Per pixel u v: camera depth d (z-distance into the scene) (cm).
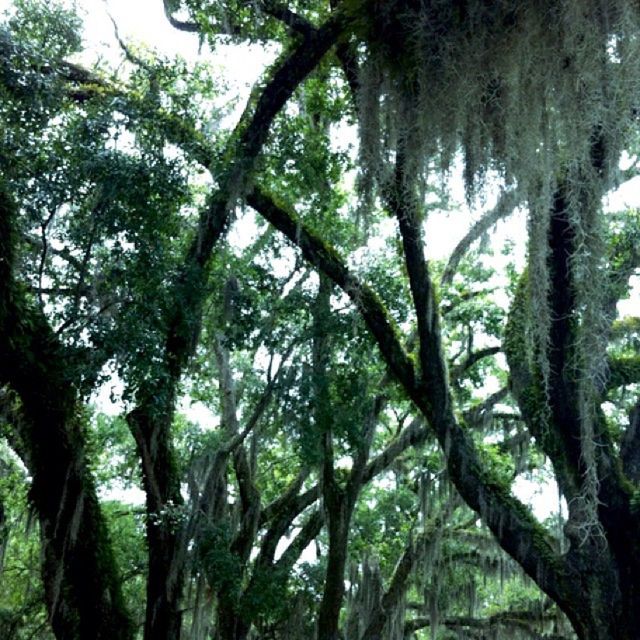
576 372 1367
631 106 1057
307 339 1730
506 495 1416
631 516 1322
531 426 1421
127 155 1376
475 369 2066
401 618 2106
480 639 2358
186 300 1419
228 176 1480
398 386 1859
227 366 2036
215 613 2095
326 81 1691
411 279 1473
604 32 984
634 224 1625
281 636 1969
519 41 1026
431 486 2145
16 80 1398
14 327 1260
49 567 1389
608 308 1474
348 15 1204
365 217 1289
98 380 1296
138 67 1800
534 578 1364
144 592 2266
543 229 1114
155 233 1397
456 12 1060
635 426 1512
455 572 2348
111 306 1422
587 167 1094
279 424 1791
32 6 1666
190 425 1953
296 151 1638
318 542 2420
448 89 1076
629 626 1301
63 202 1378
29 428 1353
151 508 1500
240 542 1903
